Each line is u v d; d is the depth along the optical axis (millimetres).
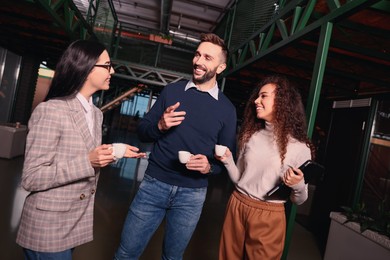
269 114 1598
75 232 1156
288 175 1326
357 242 2746
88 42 1164
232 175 1702
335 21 2084
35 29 6082
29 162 1008
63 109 1091
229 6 7969
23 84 8125
